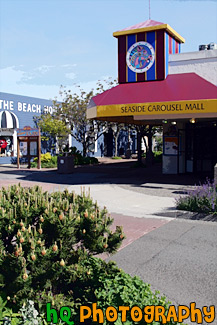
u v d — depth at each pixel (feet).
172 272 19.19
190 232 27.48
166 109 50.19
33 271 12.38
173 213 33.12
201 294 16.39
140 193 45.37
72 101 104.99
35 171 79.15
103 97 55.62
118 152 146.61
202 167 66.08
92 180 59.82
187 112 49.29
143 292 11.62
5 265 11.87
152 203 38.78
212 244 24.27
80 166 93.71
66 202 14.49
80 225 14.28
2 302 11.20
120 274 12.84
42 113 112.57
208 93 49.62
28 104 107.14
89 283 12.81
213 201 32.17
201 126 65.62
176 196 42.78
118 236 14.89
